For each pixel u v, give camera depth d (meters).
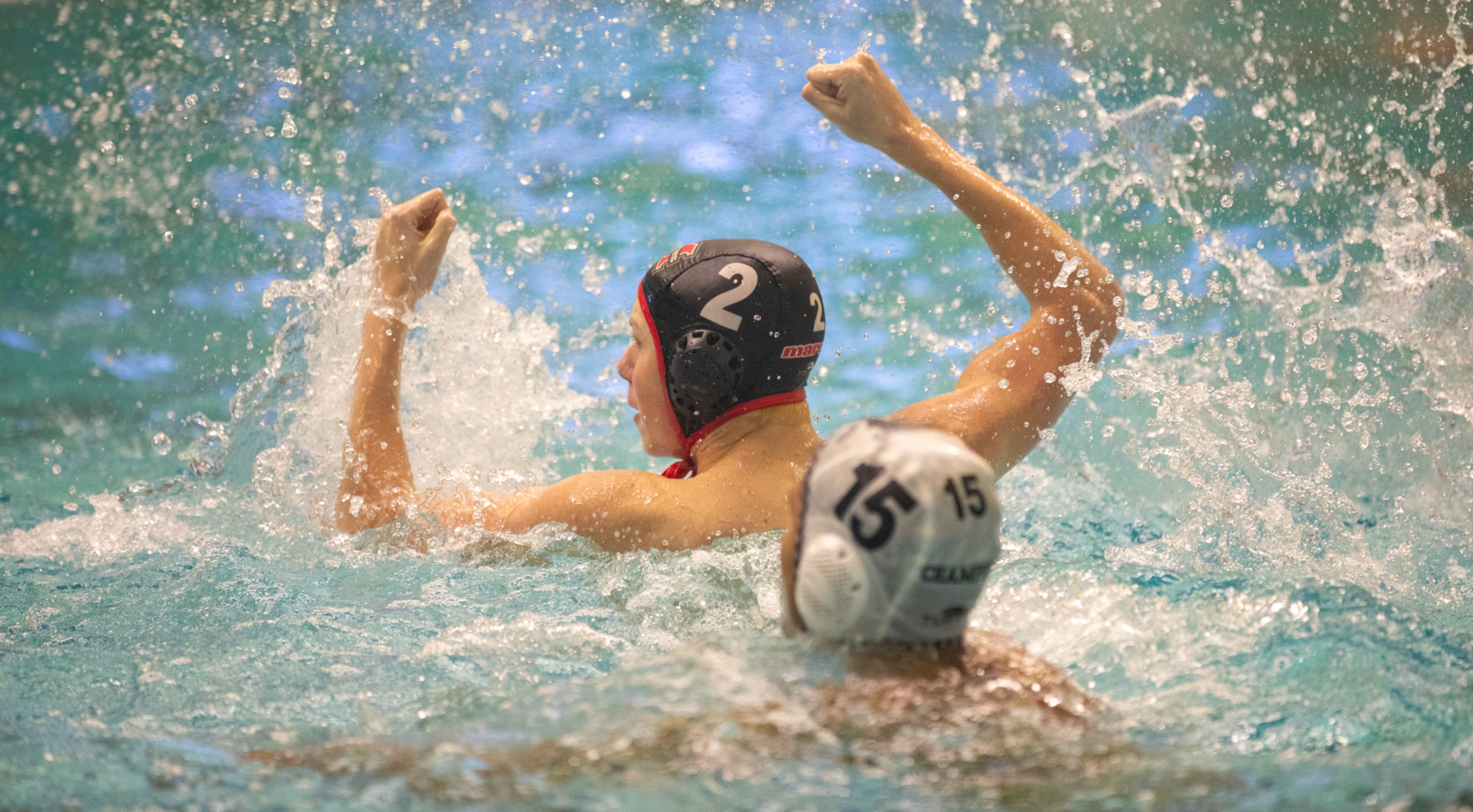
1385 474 10.35
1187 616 6.57
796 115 25.06
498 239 19.67
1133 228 18.62
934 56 25.61
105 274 18.47
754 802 4.42
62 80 23.83
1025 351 8.78
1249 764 4.88
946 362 16.25
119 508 9.77
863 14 28.22
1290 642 6.25
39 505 12.31
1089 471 11.17
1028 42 26.16
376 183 21.22
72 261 18.77
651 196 21.56
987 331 17.12
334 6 27.72
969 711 4.93
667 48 27.53
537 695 5.71
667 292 8.03
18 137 22.17
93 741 5.71
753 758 4.68
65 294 17.92
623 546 7.92
